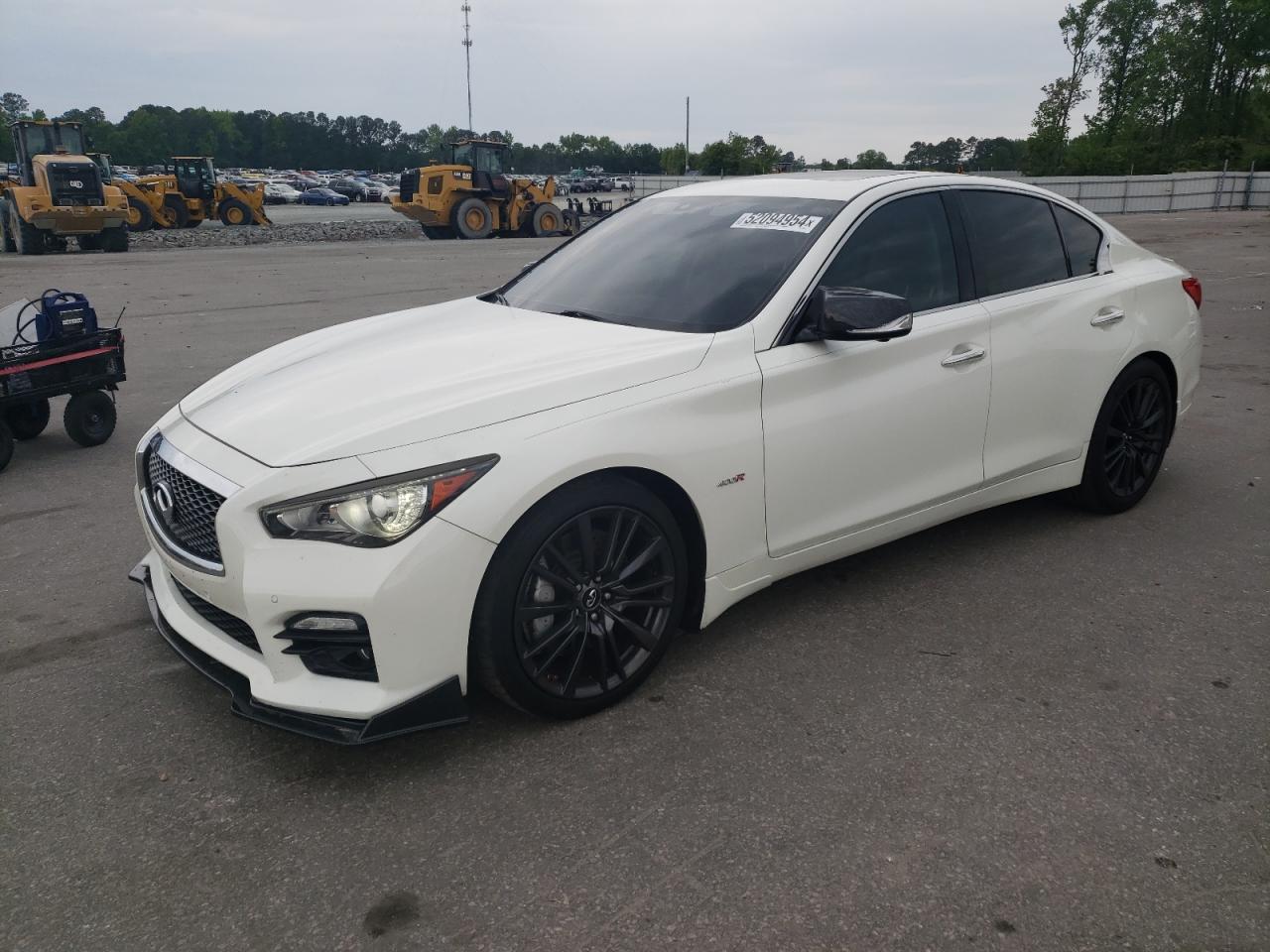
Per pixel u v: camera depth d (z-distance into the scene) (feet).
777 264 11.32
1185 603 12.34
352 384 9.78
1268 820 8.25
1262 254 58.75
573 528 9.21
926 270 12.21
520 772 8.97
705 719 9.80
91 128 479.82
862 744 9.36
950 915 7.22
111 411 20.35
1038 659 10.94
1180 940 6.99
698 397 9.93
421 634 8.42
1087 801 8.49
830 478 11.15
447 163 94.22
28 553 14.28
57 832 8.23
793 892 7.45
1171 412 15.53
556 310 12.07
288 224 113.50
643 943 6.97
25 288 47.06
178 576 9.39
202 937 7.10
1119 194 123.34
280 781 8.90
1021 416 13.12
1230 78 216.33
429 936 7.08
